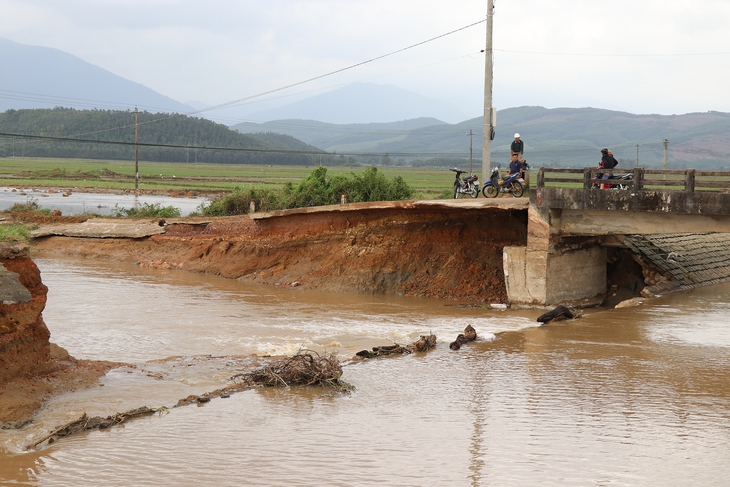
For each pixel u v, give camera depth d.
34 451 10.71
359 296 26.55
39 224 43.09
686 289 27.73
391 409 12.89
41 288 14.19
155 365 15.61
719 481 9.63
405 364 16.23
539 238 23.11
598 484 9.52
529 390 14.09
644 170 21.53
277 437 11.35
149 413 12.48
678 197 21.09
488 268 26.22
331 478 9.71
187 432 11.56
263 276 30.36
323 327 20.47
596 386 14.38
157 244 36.94
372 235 28.86
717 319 21.62
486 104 29.27
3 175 117.12
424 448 10.88
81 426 11.61
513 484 9.52
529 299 23.45
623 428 11.81
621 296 26.69
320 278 28.61
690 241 32.81
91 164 185.00
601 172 22.25
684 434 11.53
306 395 13.75
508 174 27.61
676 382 14.69
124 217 44.69
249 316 22.09
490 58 29.16
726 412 12.70
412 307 23.97
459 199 26.36
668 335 19.34
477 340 18.64
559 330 19.97
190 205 67.12
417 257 27.66
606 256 27.05
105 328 19.97
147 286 28.25
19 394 12.58
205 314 22.33
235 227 34.50
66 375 14.05
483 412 12.70
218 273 31.91
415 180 106.19
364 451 10.75
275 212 31.62
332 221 30.06
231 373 15.09
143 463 10.24
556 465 10.20
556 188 22.75
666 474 9.88
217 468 10.05
